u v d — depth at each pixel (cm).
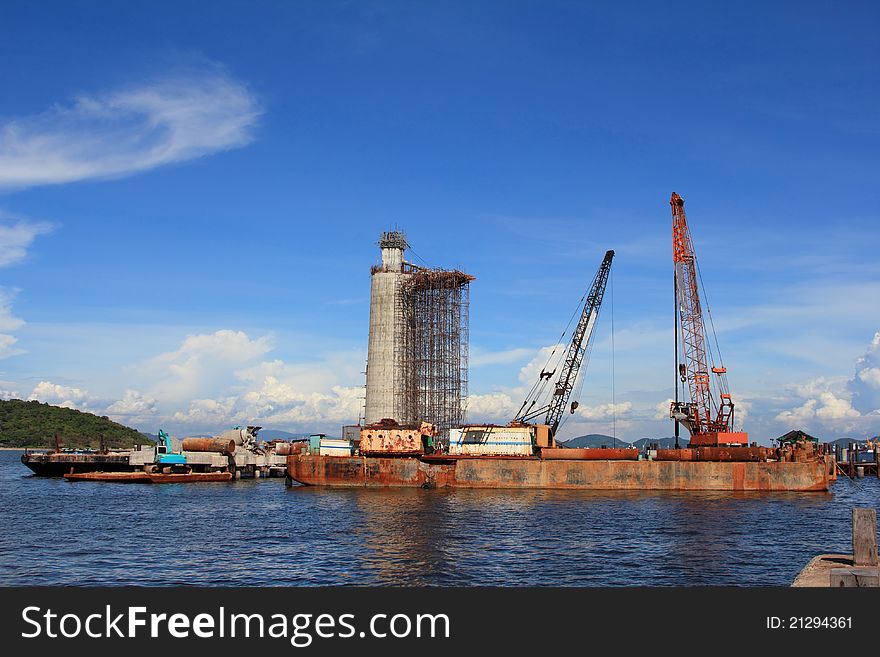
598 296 17788
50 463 18850
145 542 7969
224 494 13825
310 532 8712
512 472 14575
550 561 6831
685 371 16600
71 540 8088
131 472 17700
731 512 10662
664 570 6400
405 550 7450
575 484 14475
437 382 19788
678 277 16750
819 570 4356
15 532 8650
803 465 14325
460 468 14638
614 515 10281
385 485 14662
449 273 19800
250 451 19438
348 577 6219
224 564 6762
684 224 16750
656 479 14400
